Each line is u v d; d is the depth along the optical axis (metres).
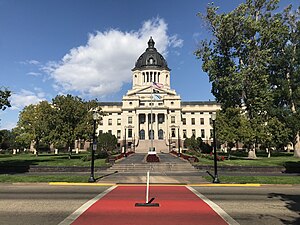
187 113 96.50
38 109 53.09
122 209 8.96
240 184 16.23
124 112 90.12
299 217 7.97
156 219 7.64
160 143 78.38
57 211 8.66
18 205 9.68
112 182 17.34
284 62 43.19
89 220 7.53
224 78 33.09
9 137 72.06
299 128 39.31
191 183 16.80
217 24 34.03
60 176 19.41
